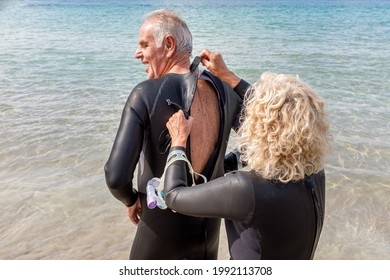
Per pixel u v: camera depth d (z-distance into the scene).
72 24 22.34
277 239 1.56
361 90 8.23
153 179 1.88
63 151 5.12
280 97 1.51
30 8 35.38
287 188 1.54
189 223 2.03
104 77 9.20
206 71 2.04
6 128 5.82
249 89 1.85
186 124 1.79
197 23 22.09
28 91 7.87
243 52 12.98
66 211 3.90
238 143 1.70
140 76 9.32
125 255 3.32
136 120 1.78
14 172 4.59
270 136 1.50
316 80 9.16
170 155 1.75
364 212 3.93
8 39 15.74
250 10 33.19
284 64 11.12
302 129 1.48
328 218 3.85
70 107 6.85
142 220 2.05
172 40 1.99
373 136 5.69
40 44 14.48
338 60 11.88
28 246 3.39
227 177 1.58
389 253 3.36
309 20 25.19
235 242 1.68
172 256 2.09
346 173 4.64
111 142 5.42
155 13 2.06
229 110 2.06
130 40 15.87
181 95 1.90
